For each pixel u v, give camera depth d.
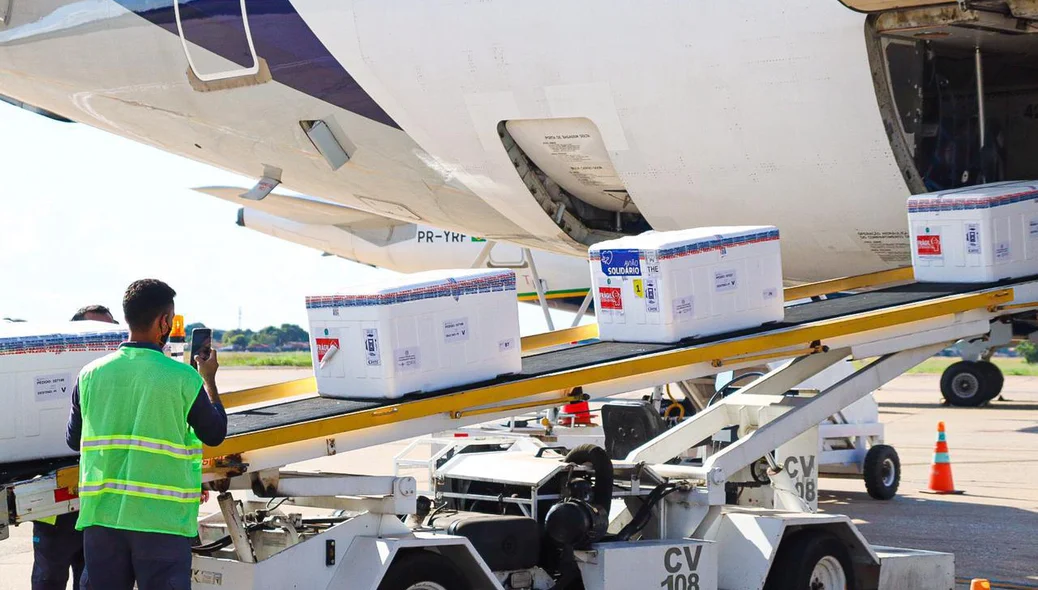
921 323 7.45
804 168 8.56
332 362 6.24
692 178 9.05
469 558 5.70
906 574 7.10
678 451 7.52
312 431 5.51
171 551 4.71
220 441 4.91
